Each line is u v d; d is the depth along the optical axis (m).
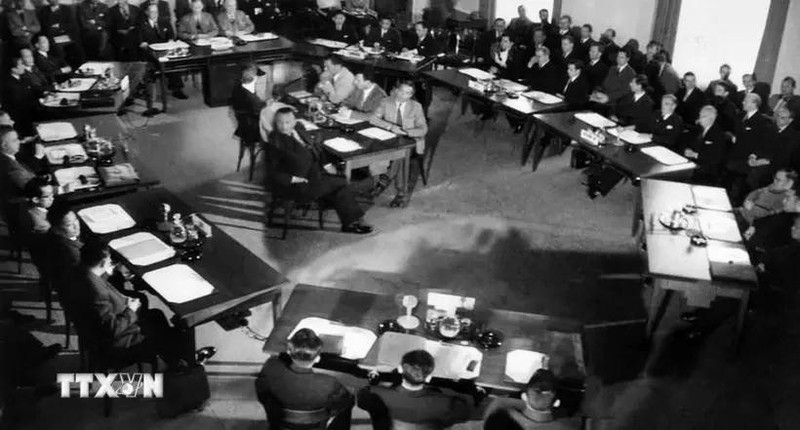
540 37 10.30
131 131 9.45
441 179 8.58
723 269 5.31
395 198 7.86
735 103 8.82
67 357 5.33
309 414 3.92
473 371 4.12
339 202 7.11
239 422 4.81
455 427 4.56
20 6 10.88
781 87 8.26
